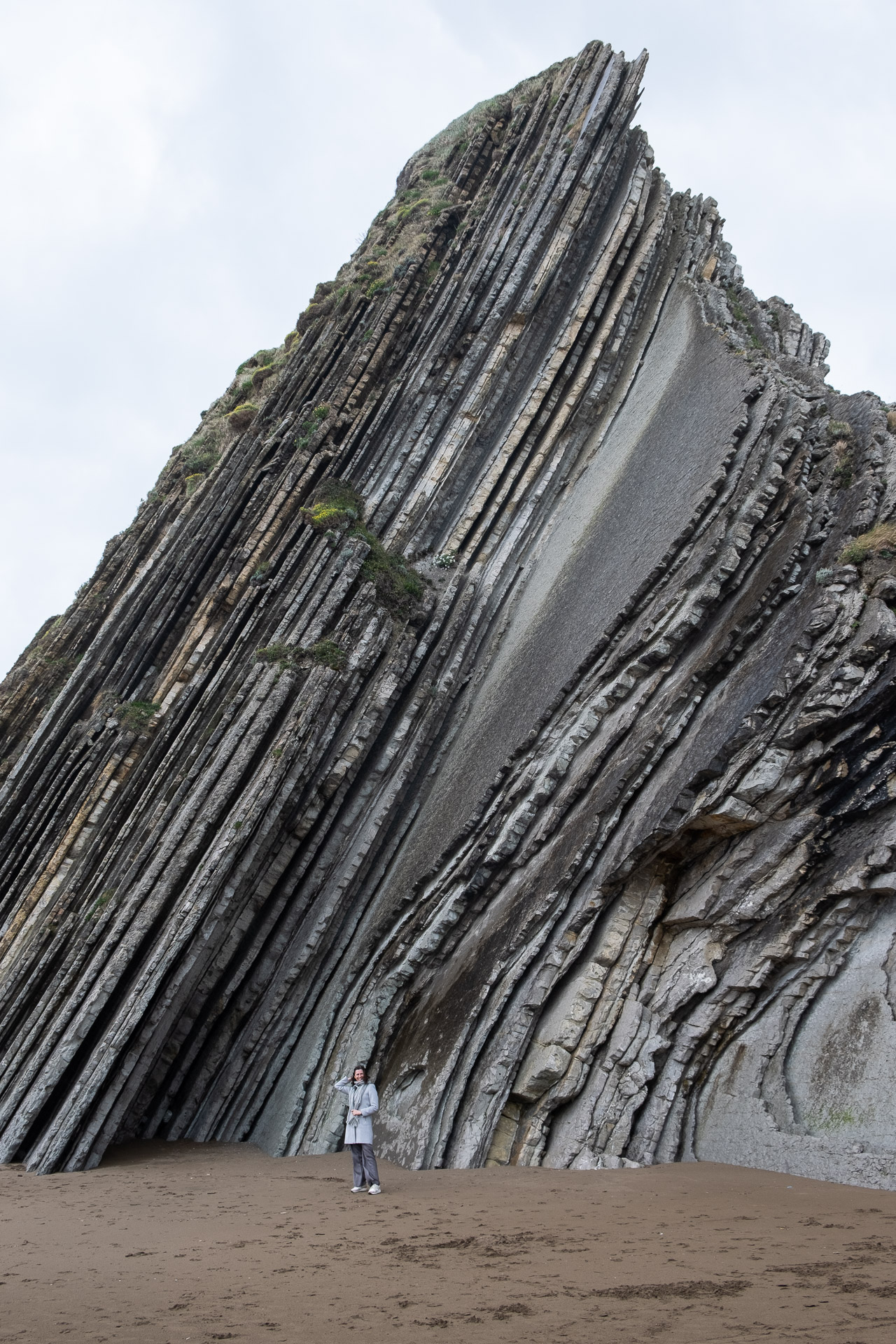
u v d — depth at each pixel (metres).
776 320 32.81
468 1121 15.33
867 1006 12.86
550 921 16.55
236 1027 21.73
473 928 18.75
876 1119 11.93
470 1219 10.63
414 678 27.61
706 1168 12.97
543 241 35.75
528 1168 14.34
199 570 35.28
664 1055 14.82
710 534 18.98
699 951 15.06
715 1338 5.84
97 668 35.62
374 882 23.62
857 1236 8.70
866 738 14.03
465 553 31.08
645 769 16.91
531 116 41.50
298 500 34.12
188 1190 14.48
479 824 20.64
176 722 29.00
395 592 29.17
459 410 33.78
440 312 36.78
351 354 38.38
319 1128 18.27
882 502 16.72
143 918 20.39
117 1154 18.77
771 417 20.17
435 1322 6.62
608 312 33.44
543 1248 8.93
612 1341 5.92
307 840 23.56
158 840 23.33
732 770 15.15
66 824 30.25
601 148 36.62
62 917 26.00
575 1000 15.49
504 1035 15.91
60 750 33.66
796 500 18.22
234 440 42.88
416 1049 17.55
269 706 24.22
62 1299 8.05
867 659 14.42
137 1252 10.04
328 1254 9.26
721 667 17.16
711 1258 8.12
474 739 24.88
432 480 32.44
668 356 29.86
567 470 31.55
